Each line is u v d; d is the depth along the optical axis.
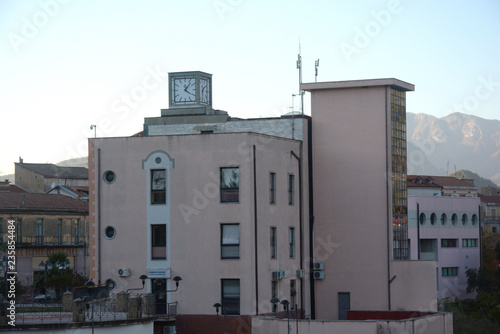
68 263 88.00
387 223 58.50
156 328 51.09
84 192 105.44
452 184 137.12
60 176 114.69
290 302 55.41
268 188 53.06
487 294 93.19
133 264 52.47
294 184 56.62
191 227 51.66
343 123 59.50
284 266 54.56
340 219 59.09
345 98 59.56
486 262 117.50
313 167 59.69
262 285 51.53
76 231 92.38
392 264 58.34
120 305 47.41
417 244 101.50
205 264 51.25
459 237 110.25
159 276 51.78
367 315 52.66
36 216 86.81
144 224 52.47
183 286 51.53
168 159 52.28
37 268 85.81
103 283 52.84
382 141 58.91
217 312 49.00
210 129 60.28
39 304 53.34
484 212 146.38
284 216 54.97
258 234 51.38
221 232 51.22
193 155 51.88
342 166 59.28
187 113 61.94
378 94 59.16
